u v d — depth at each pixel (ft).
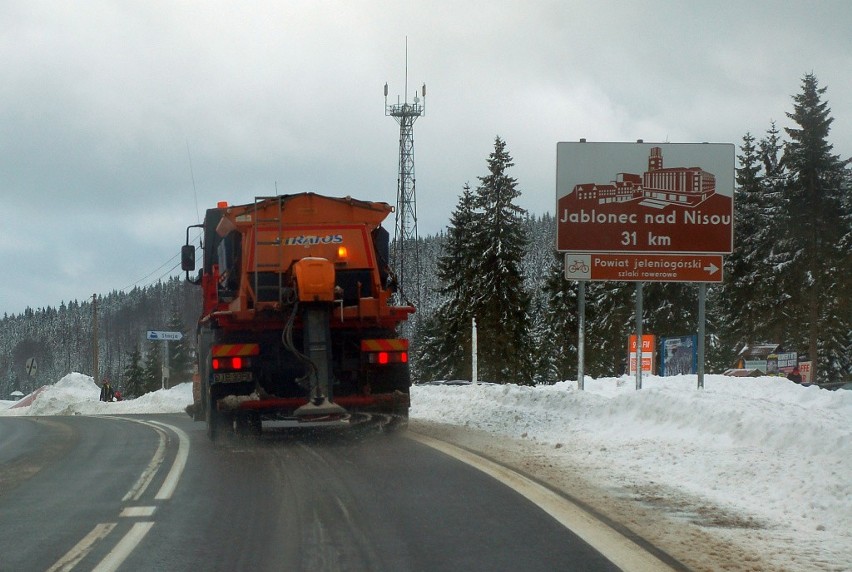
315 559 22.61
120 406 141.59
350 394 49.70
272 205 49.57
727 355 195.83
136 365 299.58
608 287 197.57
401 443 46.26
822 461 32.24
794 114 177.78
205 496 31.99
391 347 49.39
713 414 42.63
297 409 45.60
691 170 63.77
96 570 22.02
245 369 47.62
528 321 190.90
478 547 23.58
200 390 57.36
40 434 66.69
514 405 64.80
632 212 63.93
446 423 57.31
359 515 27.81
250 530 26.09
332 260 49.67
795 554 22.35
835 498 27.71
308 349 45.93
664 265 63.82
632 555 22.48
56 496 33.47
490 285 188.65
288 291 47.37
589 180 64.18
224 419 47.91
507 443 45.70
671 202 63.82
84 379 178.70
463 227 220.64
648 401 49.14
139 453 47.32
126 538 25.41
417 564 22.02
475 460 39.19
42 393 170.71
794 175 176.86
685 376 88.53
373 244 50.62
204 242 58.29
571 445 43.88
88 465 43.11
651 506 28.55
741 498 29.86
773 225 188.65
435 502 29.63
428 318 248.11
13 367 561.02
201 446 48.91
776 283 182.19
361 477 35.17
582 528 25.53
